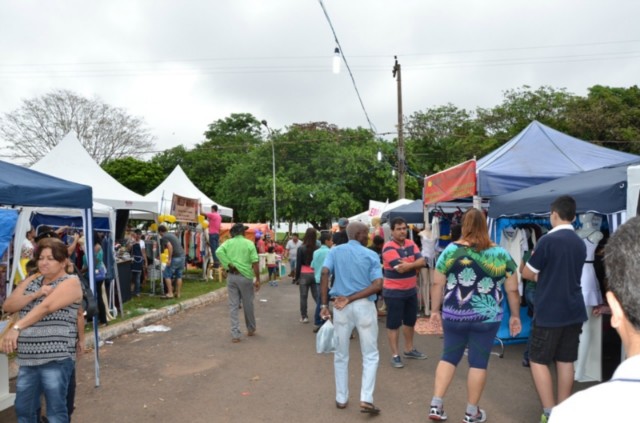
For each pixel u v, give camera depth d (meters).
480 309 4.16
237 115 57.56
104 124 36.84
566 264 4.12
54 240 3.81
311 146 38.06
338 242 6.48
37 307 3.57
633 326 1.13
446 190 8.45
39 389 3.69
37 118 34.69
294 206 35.56
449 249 4.30
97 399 5.31
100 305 8.73
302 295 9.78
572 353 4.19
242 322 9.82
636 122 30.56
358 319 4.71
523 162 7.80
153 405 5.12
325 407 4.98
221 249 8.11
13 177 5.07
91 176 12.14
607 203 4.76
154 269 13.08
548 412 4.15
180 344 7.84
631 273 1.12
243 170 38.25
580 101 31.45
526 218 7.15
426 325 9.00
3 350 3.71
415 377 5.91
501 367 6.23
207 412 4.91
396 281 6.32
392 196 37.62
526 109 34.62
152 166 38.78
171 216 13.74
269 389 5.59
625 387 1.01
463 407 4.89
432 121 43.56
